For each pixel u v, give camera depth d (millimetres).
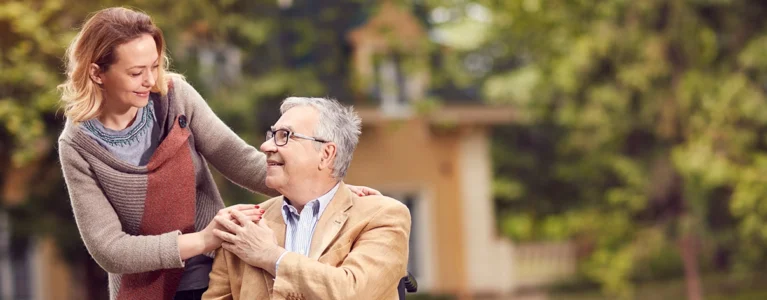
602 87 15531
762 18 15555
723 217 16312
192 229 3275
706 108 14961
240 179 3457
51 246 12766
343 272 3035
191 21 12469
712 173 14672
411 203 16797
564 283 16922
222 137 3395
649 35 14961
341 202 3219
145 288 3244
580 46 14883
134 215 3172
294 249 3184
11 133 10773
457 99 16891
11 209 11953
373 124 16219
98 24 2982
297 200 3217
